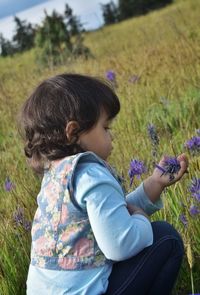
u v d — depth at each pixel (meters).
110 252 1.95
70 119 2.04
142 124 4.68
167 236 2.11
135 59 7.04
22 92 6.90
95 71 6.99
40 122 2.09
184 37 7.04
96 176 1.97
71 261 2.00
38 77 8.02
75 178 2.00
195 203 2.64
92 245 1.99
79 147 2.08
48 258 2.04
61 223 2.01
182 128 4.16
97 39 16.50
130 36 14.17
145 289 2.07
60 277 2.00
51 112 2.07
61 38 11.31
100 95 2.10
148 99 5.16
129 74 6.28
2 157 4.66
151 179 2.27
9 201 3.43
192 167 2.93
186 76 5.54
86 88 2.09
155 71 6.10
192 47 6.36
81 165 2.03
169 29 10.80
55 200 2.04
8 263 2.78
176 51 6.58
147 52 7.17
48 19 11.38
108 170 2.05
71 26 12.32
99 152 2.11
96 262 1.99
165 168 2.25
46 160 2.13
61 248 2.01
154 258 2.07
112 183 1.98
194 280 2.56
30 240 2.90
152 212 2.28
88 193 1.95
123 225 1.94
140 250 2.02
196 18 12.32
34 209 3.19
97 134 2.09
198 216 2.63
